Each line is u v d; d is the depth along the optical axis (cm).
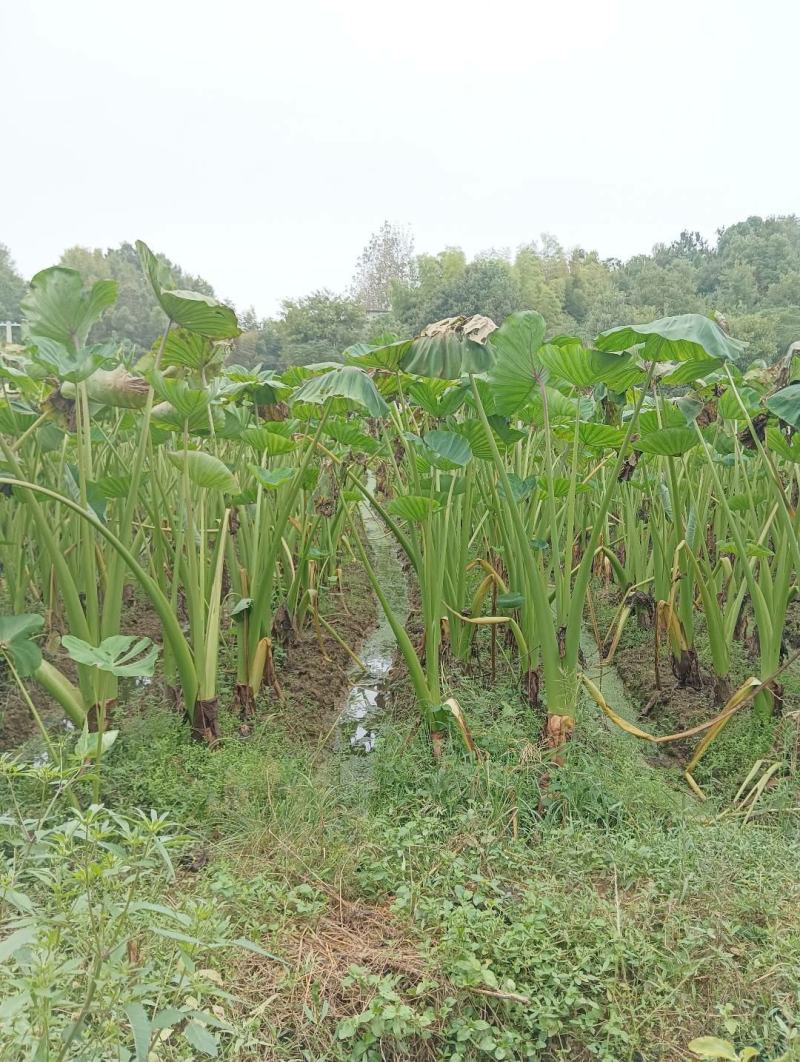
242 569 457
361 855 269
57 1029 141
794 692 421
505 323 326
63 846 160
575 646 340
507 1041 188
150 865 169
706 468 478
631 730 333
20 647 272
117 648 256
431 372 341
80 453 331
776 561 412
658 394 449
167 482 514
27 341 332
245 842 275
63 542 484
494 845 272
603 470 598
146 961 176
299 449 491
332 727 412
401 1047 190
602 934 218
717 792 339
